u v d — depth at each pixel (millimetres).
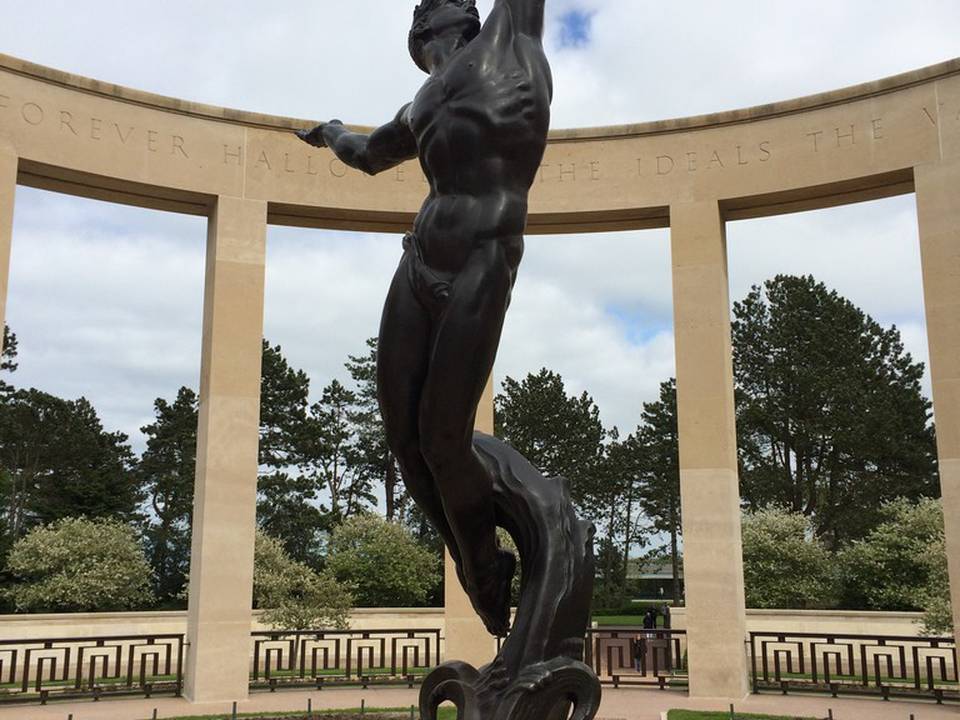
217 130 15133
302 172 15453
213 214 15242
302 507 49469
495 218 4473
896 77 14336
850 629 23188
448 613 15297
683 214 15352
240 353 14695
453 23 5090
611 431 57688
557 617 4645
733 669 13961
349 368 55281
